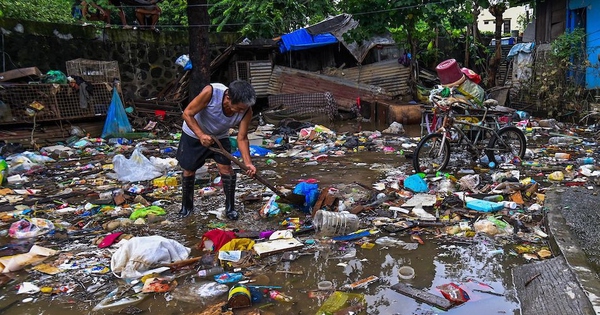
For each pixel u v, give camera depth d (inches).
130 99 533.6
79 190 260.4
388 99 581.9
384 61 627.8
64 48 519.8
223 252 154.9
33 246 166.9
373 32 542.3
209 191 241.1
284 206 210.1
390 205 211.6
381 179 264.7
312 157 339.9
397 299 127.6
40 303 131.0
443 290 130.8
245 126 193.9
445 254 157.9
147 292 134.0
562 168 276.4
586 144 354.6
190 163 198.5
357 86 604.1
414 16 547.2
